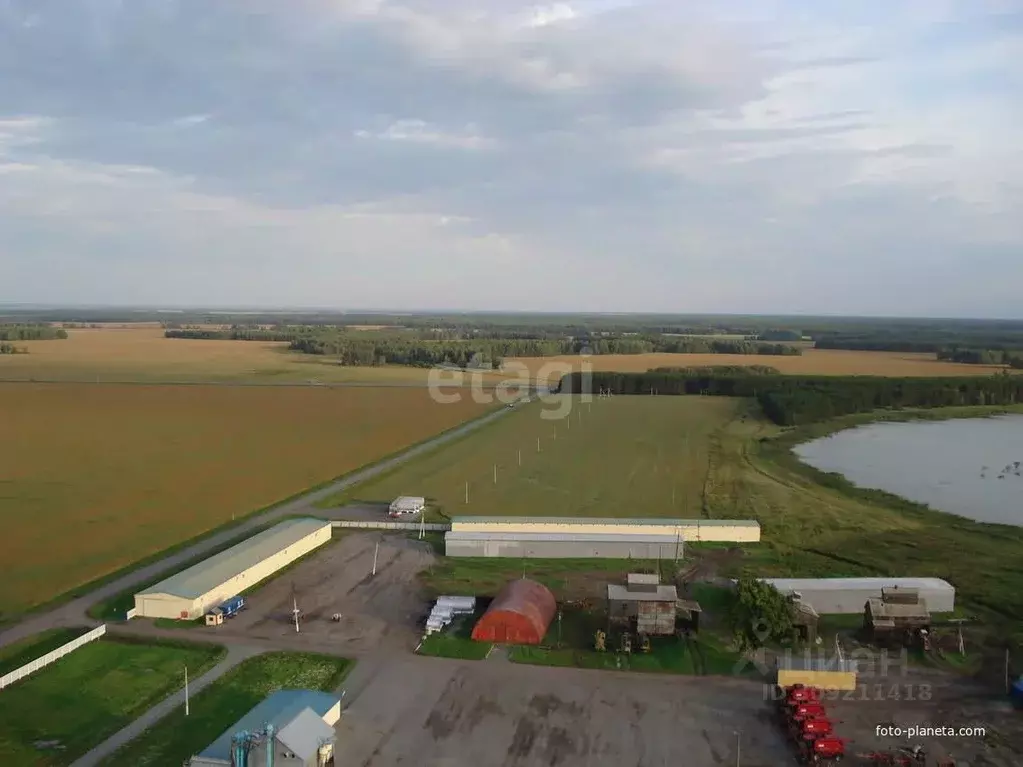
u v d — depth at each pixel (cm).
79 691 3659
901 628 4272
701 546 6097
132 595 4888
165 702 3562
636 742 3300
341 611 4709
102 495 7338
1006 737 3350
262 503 7250
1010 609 4738
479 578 5347
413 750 3209
